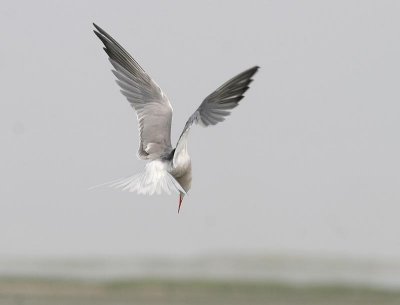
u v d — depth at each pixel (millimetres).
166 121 11016
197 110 10047
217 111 10195
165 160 10305
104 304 19312
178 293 20734
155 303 19453
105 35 11312
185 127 9992
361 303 19578
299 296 20391
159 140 10828
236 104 10250
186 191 10344
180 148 10086
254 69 10086
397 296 20406
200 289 21234
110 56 11375
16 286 21422
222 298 20125
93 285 21625
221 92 10094
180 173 10125
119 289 21203
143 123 11039
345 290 21047
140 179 9781
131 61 11359
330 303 19594
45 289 21156
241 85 10148
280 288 21266
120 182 9750
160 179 9781
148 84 11297
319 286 21516
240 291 20953
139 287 21438
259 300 19891
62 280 22219
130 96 11289
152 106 11156
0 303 19328
